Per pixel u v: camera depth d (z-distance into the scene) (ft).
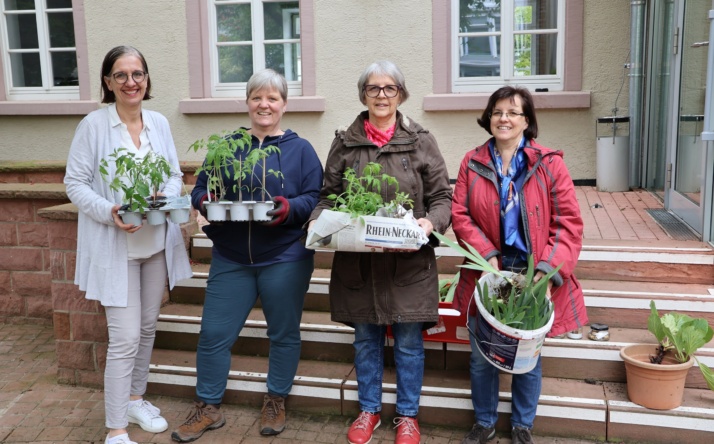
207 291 11.46
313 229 9.63
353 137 10.55
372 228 9.45
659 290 12.93
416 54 21.26
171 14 22.39
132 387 11.97
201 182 11.34
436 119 21.44
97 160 10.76
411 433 10.89
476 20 21.24
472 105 20.89
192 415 11.61
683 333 10.66
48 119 23.73
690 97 15.70
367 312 10.55
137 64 10.51
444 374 12.36
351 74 21.70
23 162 19.63
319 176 11.24
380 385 11.39
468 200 10.48
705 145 13.88
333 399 12.20
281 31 22.44
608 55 20.49
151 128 11.20
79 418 12.50
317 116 22.11
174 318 13.97
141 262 11.19
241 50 22.68
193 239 15.99
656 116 20.43
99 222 10.73
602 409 10.98
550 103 20.65
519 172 10.22
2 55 23.91
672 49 16.80
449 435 11.50
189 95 22.65
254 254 10.96
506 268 10.39
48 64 23.88
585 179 21.30
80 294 13.52
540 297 9.56
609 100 20.71
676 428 10.71
